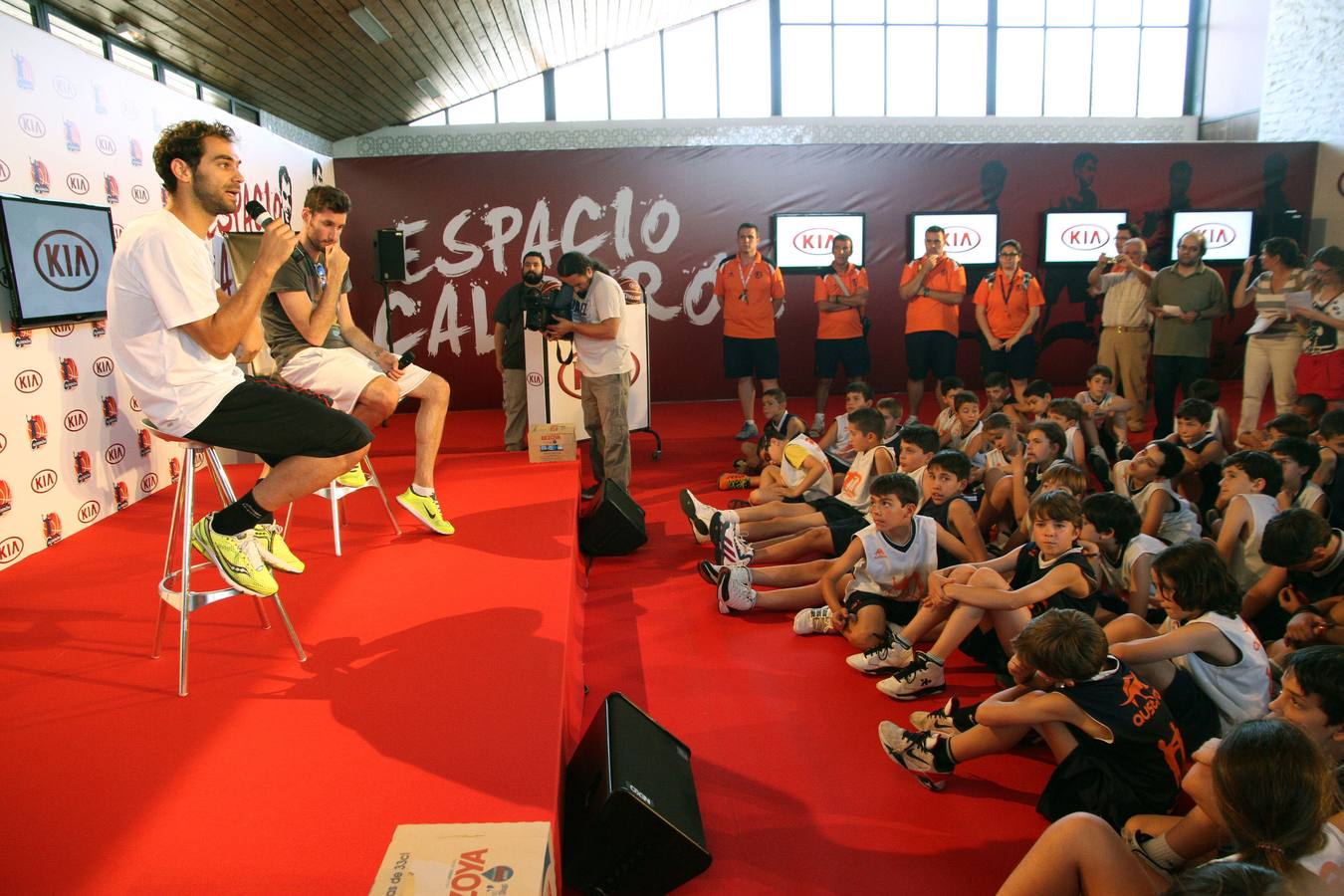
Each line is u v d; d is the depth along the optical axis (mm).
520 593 3186
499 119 10023
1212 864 1285
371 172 9211
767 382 7840
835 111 10336
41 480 3764
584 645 3711
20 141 3670
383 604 3082
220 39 5492
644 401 7109
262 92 6844
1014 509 4238
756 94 10250
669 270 9633
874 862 2283
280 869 1653
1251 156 9570
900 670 3275
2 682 2459
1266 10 9828
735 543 4277
